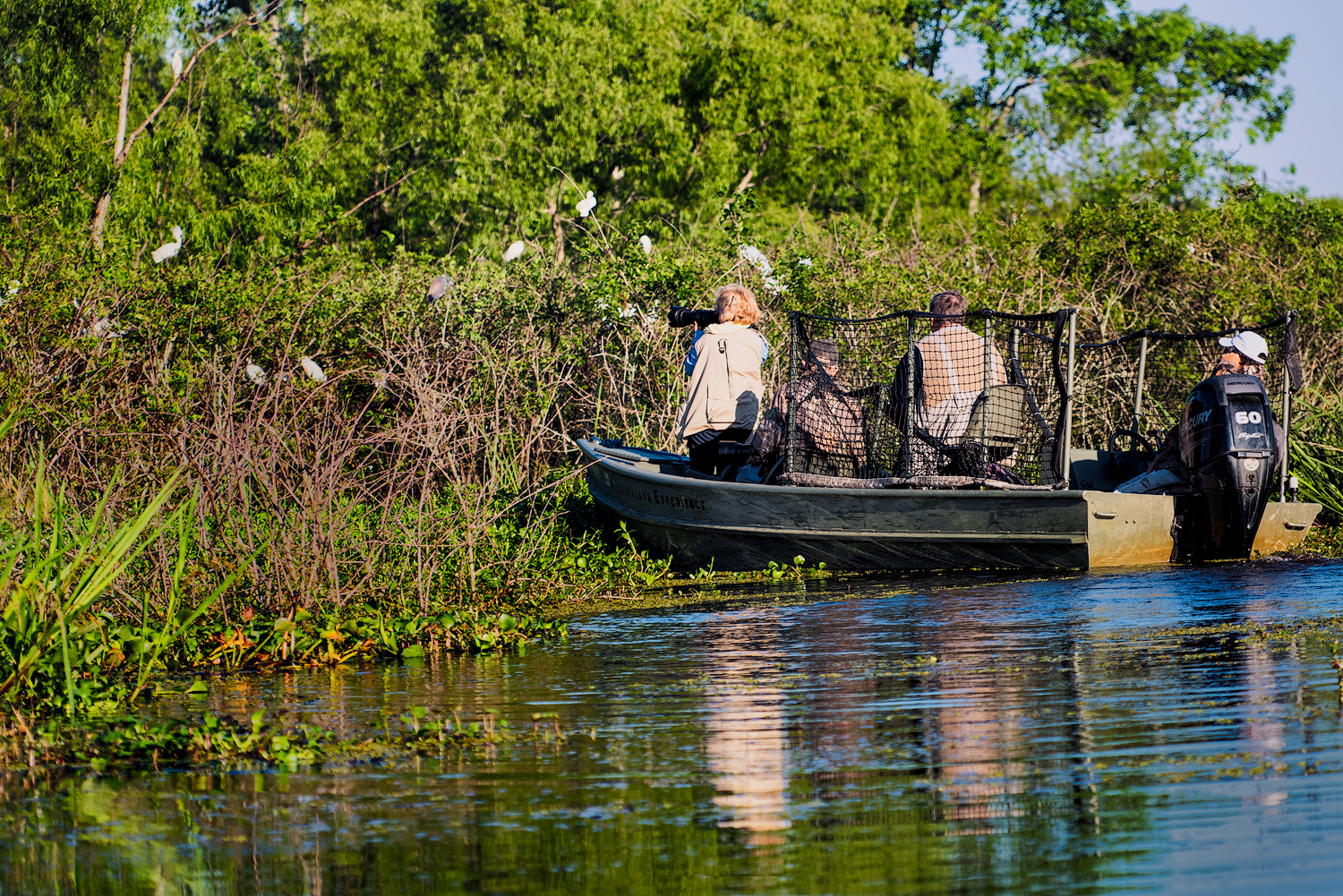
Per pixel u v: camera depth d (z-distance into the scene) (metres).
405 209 80.06
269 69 75.94
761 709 13.88
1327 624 17.22
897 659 16.27
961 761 11.59
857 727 12.93
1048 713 13.10
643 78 84.38
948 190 113.56
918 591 22.28
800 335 28.61
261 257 37.72
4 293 28.91
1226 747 11.59
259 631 18.69
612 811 10.70
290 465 21.23
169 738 13.20
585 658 17.62
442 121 79.25
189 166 61.09
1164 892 8.55
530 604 22.59
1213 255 45.66
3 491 20.08
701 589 24.62
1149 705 13.17
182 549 18.25
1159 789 10.54
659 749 12.47
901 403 25.67
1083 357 36.56
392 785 11.68
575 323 37.09
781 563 26.34
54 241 34.53
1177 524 24.98
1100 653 15.96
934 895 8.68
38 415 24.25
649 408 36.56
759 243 42.53
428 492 23.36
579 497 30.95
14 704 15.40
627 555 27.66
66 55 57.03
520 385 32.06
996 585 22.38
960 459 25.36
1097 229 45.50
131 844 10.32
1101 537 23.75
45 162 54.16
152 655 17.44
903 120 98.94
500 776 11.83
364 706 15.09
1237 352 26.44
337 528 20.56
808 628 19.02
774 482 27.47
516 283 38.44
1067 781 10.89
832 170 96.38
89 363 27.23
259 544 20.70
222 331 30.08
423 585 20.98
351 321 32.59
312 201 63.25
